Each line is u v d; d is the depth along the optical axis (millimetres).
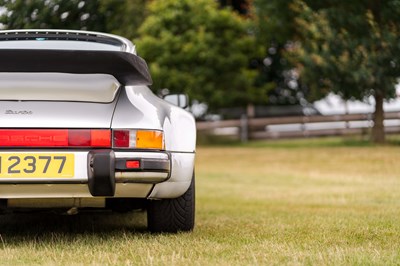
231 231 5375
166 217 5164
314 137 26828
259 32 26016
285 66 30734
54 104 4523
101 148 4441
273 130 28000
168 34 27500
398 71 16297
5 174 4316
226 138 28641
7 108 4453
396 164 15477
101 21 9453
